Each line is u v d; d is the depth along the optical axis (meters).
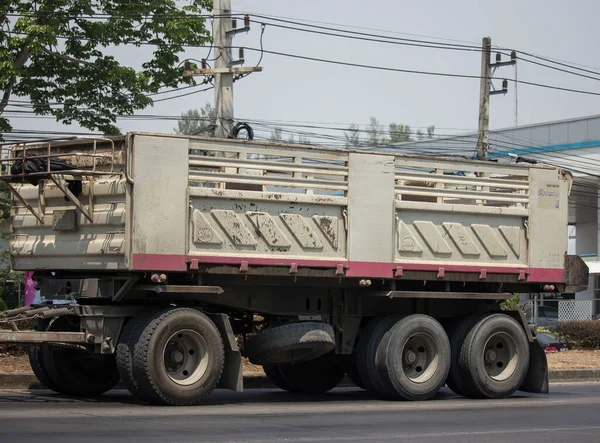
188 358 14.05
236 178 14.30
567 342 29.67
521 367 16.77
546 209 17.36
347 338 15.95
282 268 14.62
